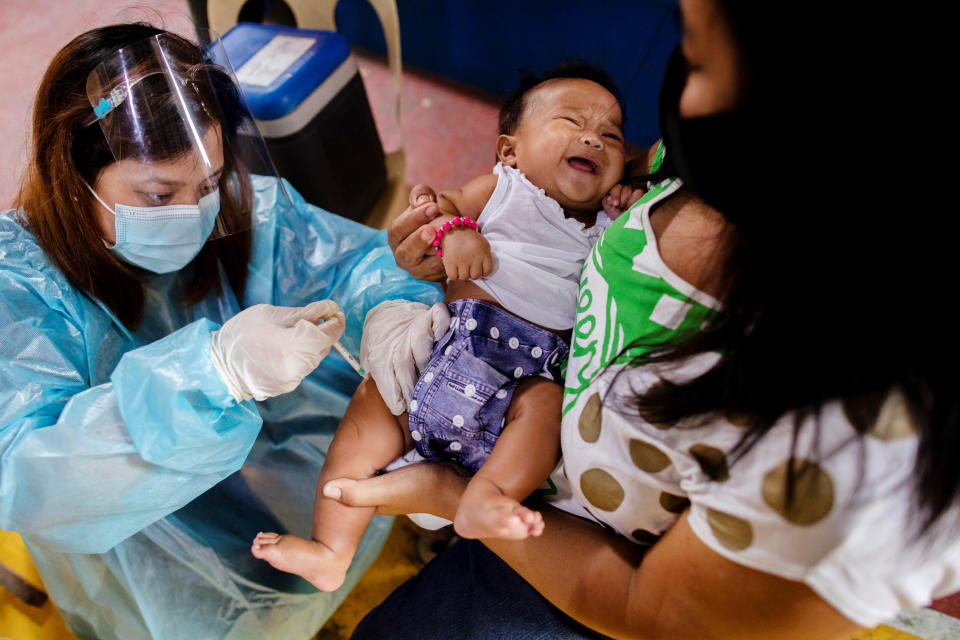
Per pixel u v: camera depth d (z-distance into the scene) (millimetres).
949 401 472
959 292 450
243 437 982
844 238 470
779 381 530
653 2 2006
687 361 621
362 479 1003
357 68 1921
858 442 509
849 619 544
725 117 503
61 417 896
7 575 1247
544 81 1163
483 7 2410
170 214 962
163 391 904
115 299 1048
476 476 867
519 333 981
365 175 2117
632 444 656
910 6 396
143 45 922
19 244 991
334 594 1296
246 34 1872
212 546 1189
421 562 1422
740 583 582
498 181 1102
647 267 704
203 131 955
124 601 1142
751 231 533
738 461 566
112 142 882
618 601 713
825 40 428
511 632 915
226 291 1250
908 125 422
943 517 485
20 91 2740
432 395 943
